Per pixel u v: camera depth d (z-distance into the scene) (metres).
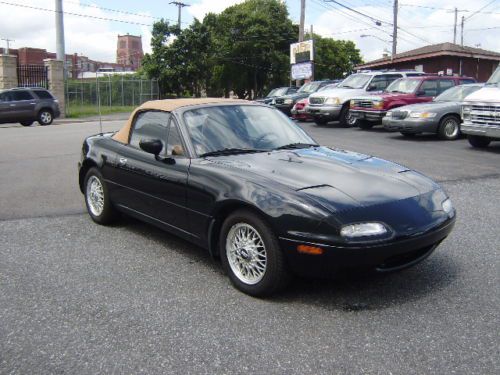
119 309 3.87
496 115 11.14
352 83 18.89
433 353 3.20
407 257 3.95
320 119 18.64
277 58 50.50
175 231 4.82
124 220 6.33
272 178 4.10
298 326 3.57
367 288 4.18
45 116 24.58
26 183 8.76
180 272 4.60
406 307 3.84
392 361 3.11
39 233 5.84
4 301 4.02
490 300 3.94
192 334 3.47
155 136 5.23
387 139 14.25
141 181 5.17
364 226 3.63
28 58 76.75
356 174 4.27
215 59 48.78
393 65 39.50
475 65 36.47
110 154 5.73
